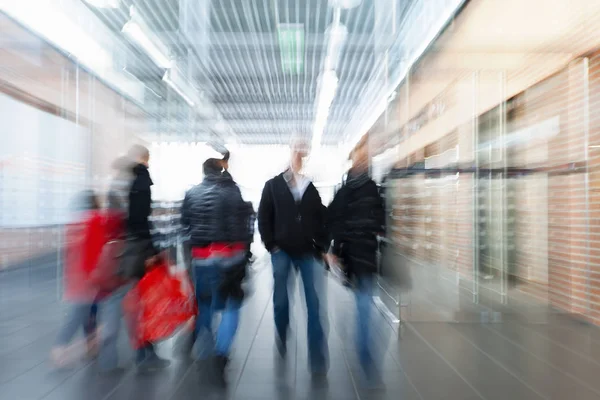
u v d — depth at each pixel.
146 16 7.05
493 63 7.13
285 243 4.30
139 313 4.73
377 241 4.22
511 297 6.60
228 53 7.92
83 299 4.69
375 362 4.20
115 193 4.78
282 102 8.92
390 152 6.79
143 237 4.80
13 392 4.03
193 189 4.67
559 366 4.61
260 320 5.99
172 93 8.40
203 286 4.61
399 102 7.65
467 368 4.57
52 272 7.74
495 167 7.38
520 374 4.43
